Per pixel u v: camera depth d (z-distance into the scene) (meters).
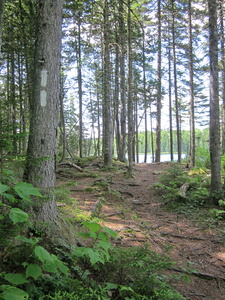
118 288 2.91
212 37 7.45
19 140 2.79
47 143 3.54
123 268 3.04
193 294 3.35
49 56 3.66
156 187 9.27
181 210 7.19
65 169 12.12
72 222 4.70
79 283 2.61
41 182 3.39
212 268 4.11
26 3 8.83
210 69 7.53
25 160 2.86
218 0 8.20
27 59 10.79
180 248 4.81
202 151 14.83
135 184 10.36
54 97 3.72
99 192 8.26
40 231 3.06
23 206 2.65
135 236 5.10
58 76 3.85
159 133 22.53
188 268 4.02
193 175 11.04
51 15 3.70
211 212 6.79
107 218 6.06
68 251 3.27
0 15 4.32
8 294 1.53
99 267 3.04
